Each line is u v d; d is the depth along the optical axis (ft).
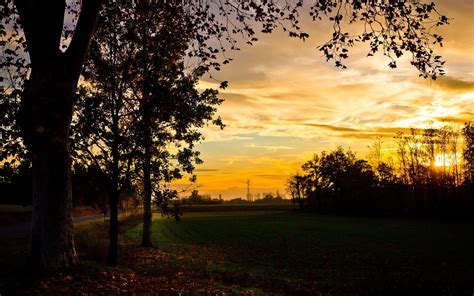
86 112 50.08
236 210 456.86
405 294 48.55
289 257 92.68
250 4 45.24
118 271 42.32
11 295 29.68
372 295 47.78
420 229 188.85
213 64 50.39
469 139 271.90
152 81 50.80
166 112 52.60
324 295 46.29
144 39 51.93
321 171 391.86
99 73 53.31
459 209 280.31
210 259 85.46
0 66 34.50
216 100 63.31
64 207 37.73
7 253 56.24
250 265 78.02
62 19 36.91
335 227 205.05
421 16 38.65
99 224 143.33
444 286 50.49
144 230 98.63
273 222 249.96
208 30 48.47
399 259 88.74
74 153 47.50
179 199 59.93
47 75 35.22
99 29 51.65
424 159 316.19
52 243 36.73
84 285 34.09
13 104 30.68
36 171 37.11
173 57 52.75
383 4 39.47
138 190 62.28
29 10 35.76
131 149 54.54
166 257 80.48
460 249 107.45
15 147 29.91
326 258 90.84
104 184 55.98
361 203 354.13
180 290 38.58
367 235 157.79
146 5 49.44
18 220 147.84
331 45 41.24
